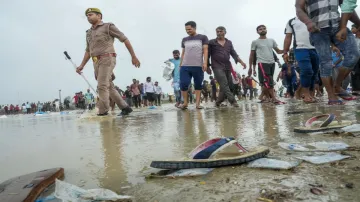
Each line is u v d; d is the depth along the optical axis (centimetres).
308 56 557
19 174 167
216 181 126
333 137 199
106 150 216
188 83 670
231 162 146
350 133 201
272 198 104
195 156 153
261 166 139
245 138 222
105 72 546
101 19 544
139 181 137
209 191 115
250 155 151
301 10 408
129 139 258
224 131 264
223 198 108
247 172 135
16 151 243
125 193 122
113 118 519
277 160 146
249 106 635
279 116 356
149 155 189
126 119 479
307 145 181
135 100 1886
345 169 129
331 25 411
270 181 121
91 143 253
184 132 276
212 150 152
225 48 665
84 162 183
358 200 98
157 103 2134
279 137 216
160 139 246
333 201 98
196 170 142
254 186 116
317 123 260
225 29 663
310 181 117
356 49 444
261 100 845
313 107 441
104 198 115
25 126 528
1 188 128
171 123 365
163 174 146
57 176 147
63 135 325
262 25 739
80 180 145
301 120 302
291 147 176
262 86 827
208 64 688
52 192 126
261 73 739
